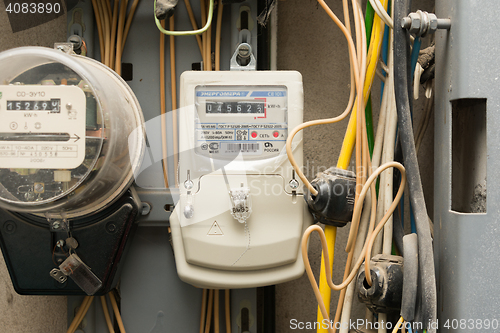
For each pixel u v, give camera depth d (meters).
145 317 0.82
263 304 0.90
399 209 0.73
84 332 0.83
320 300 0.63
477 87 0.57
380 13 0.67
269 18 0.86
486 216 0.57
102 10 0.81
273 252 0.68
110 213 0.70
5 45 0.89
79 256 0.70
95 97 0.61
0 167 0.60
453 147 0.65
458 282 0.58
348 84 0.94
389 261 0.67
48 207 0.62
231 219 0.68
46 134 0.61
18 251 0.71
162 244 0.82
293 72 0.70
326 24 0.94
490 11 0.57
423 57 0.75
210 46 0.79
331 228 0.71
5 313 0.93
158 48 0.83
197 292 0.82
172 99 0.81
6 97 0.61
